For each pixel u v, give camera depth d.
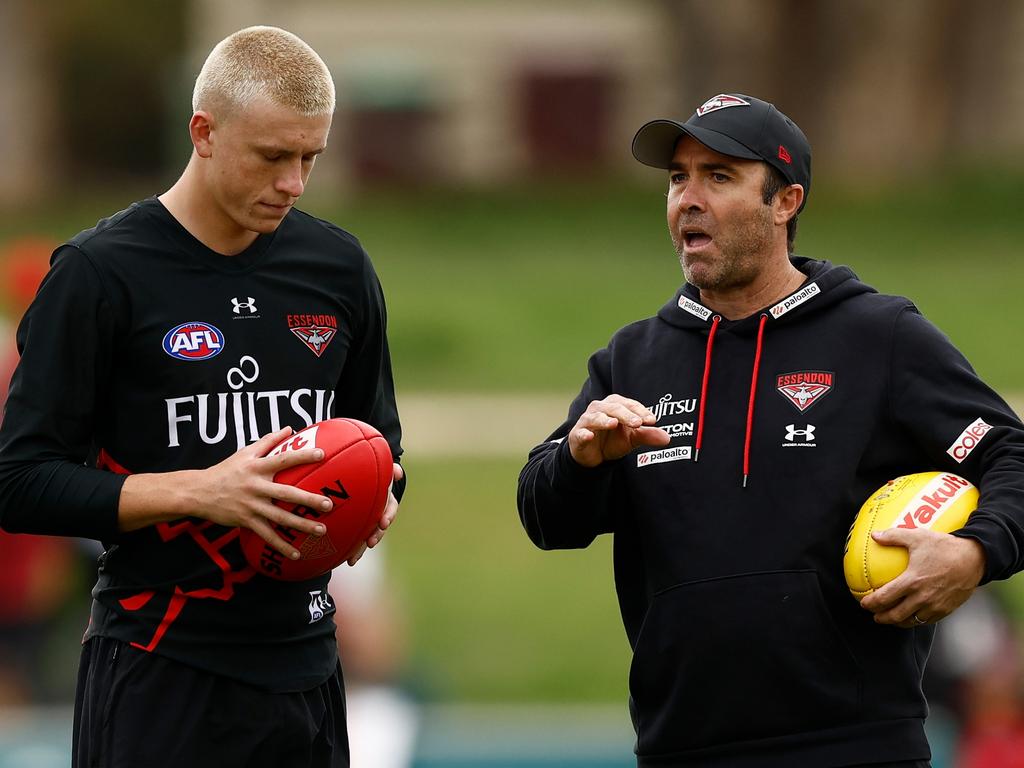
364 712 26.55
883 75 121.56
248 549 15.06
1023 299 89.00
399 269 102.31
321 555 15.04
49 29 157.00
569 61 134.62
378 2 133.88
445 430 64.69
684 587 15.34
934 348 15.44
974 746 25.91
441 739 25.27
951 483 15.01
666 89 134.00
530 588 45.66
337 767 16.22
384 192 128.12
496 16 134.50
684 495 15.54
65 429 14.93
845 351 15.56
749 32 122.44
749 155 15.54
